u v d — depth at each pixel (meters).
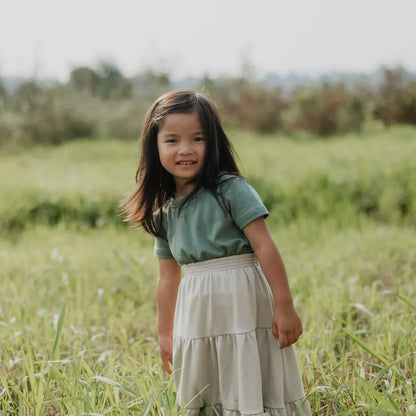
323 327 3.15
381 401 2.10
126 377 2.65
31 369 2.48
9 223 7.42
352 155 9.93
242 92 23.59
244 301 2.08
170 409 2.21
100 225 7.21
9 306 3.75
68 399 2.23
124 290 4.16
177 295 2.35
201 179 2.11
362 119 20.62
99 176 9.79
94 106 23.69
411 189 7.48
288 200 7.60
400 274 4.50
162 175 2.25
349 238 5.77
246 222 2.07
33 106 21.84
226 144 2.20
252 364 2.05
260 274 2.17
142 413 2.07
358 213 7.42
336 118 20.38
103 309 3.85
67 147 18.08
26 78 24.91
